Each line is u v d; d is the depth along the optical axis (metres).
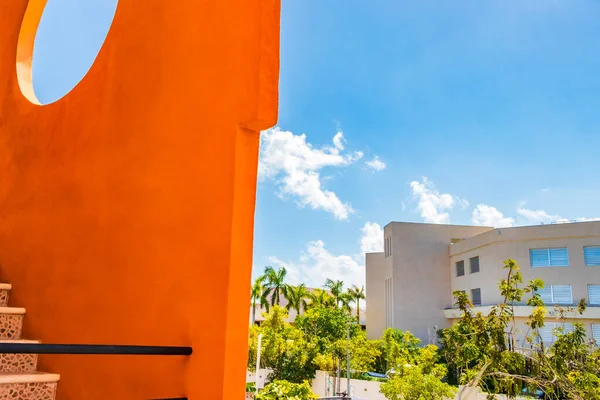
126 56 2.32
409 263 39.94
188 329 1.66
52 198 2.63
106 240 2.15
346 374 30.50
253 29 1.72
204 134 1.79
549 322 27.80
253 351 29.44
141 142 2.09
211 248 1.65
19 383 1.91
